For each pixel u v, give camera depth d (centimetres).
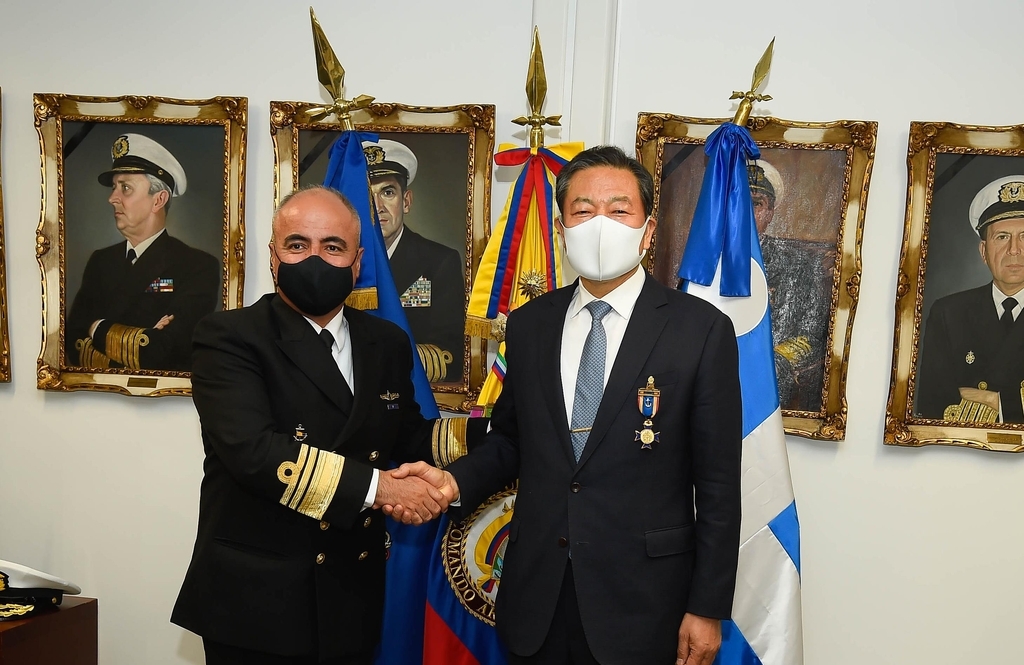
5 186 263
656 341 166
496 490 191
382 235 244
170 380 259
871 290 241
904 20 237
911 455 243
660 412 162
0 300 262
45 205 257
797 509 248
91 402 266
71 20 261
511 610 167
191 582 174
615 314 175
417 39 253
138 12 259
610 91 246
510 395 190
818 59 240
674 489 164
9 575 202
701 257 208
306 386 177
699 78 244
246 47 257
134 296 258
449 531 223
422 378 226
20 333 266
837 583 248
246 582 169
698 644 157
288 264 174
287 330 178
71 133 256
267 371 177
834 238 237
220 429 170
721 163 212
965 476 241
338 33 255
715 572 158
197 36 258
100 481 268
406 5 253
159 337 259
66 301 260
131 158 255
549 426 168
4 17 262
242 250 254
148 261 258
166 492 267
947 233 234
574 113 248
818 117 241
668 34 245
